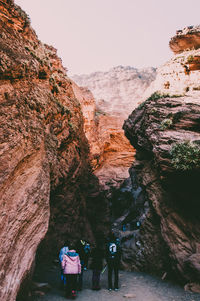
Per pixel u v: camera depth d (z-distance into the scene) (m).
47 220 6.74
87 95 38.97
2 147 5.02
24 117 6.60
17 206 5.23
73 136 14.80
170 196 11.23
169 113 12.19
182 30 22.81
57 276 9.14
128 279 9.70
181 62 19.94
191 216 9.71
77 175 15.80
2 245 4.44
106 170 39.38
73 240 14.47
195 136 10.00
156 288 8.02
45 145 8.09
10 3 7.73
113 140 44.12
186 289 7.53
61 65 19.02
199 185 8.98
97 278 7.52
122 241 17.12
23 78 7.44
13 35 7.74
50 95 10.07
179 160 8.85
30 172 6.27
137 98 69.00
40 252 11.05
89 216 20.86
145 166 16.31
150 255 11.87
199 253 8.25
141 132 15.84
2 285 4.11
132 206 24.20
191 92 16.56
